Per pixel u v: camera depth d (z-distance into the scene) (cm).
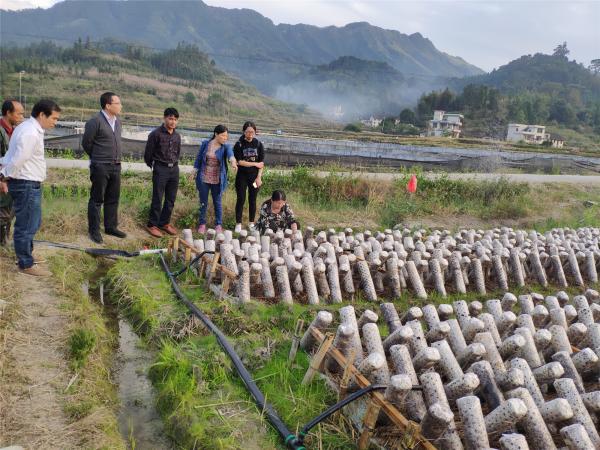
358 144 4769
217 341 494
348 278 655
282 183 1259
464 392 367
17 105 620
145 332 538
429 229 1114
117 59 17125
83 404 378
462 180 1478
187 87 15200
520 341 425
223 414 395
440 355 404
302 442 367
